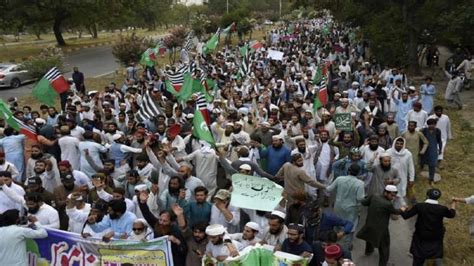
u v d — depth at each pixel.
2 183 7.63
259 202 7.18
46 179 8.77
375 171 9.17
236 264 6.21
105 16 50.03
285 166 8.88
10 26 44.94
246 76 20.75
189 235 6.79
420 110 12.45
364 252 8.87
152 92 16.08
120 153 10.17
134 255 6.58
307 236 6.95
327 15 76.06
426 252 7.44
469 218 10.20
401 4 28.50
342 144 11.20
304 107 13.69
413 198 10.09
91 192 8.12
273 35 46.84
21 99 24.67
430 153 11.47
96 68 36.53
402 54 28.17
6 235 6.28
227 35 45.12
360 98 14.95
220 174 9.86
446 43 28.72
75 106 13.84
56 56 28.98
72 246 6.69
